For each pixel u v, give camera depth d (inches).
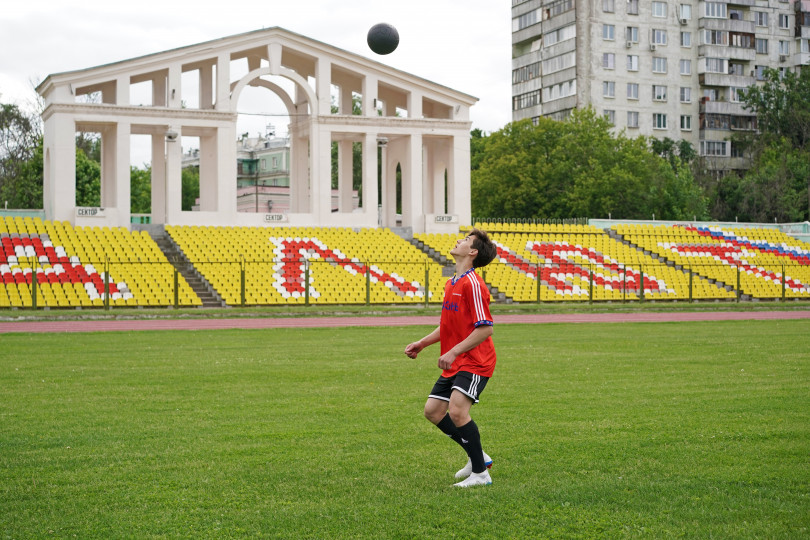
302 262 1476.4
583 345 831.1
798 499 268.4
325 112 1745.8
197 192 3868.1
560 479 293.3
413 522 244.2
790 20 3469.5
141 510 256.2
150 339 902.4
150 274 1446.9
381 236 1748.3
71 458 323.6
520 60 3472.0
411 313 1382.9
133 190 3722.9
